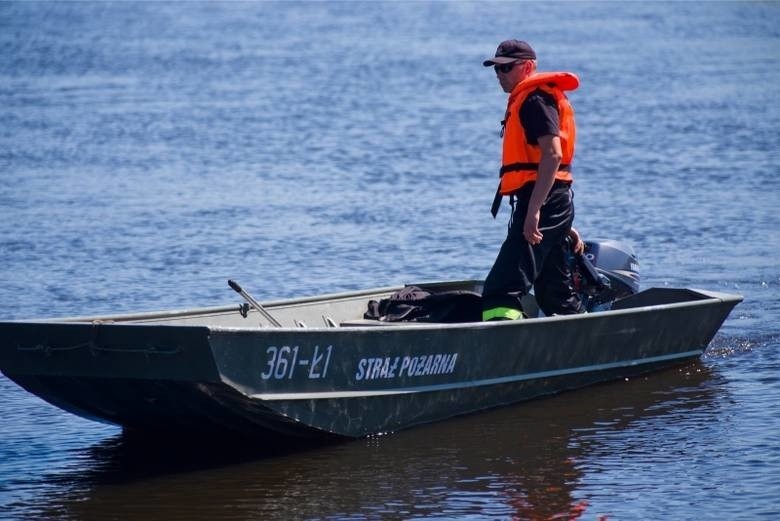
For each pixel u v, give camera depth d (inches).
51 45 6683.1
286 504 919.0
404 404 1066.1
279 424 1003.3
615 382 1227.9
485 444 1043.9
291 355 968.3
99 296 1608.0
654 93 4094.5
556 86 1127.6
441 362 1074.1
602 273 1326.3
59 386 992.2
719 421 1094.4
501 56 1148.5
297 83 4675.2
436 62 5502.0
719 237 1913.1
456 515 891.4
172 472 997.8
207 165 2755.9
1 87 4630.9
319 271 1740.9
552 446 1035.3
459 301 1227.9
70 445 1076.5
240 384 944.9
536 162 1128.8
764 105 3668.8
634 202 2215.8
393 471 983.0
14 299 1596.9
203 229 2044.8
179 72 5167.3
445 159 2812.5
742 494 919.7
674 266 1727.4
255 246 1908.2
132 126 3444.9
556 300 1190.9
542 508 901.2
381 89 4443.9
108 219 2142.0
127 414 1014.4
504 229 2025.1
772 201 2194.9
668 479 954.1
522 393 1156.5
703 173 2513.5
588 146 2945.4
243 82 4746.6
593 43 6348.4
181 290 1637.6
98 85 4672.7
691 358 1295.5
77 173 2667.3
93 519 898.7
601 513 890.7
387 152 2925.7
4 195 2393.0
